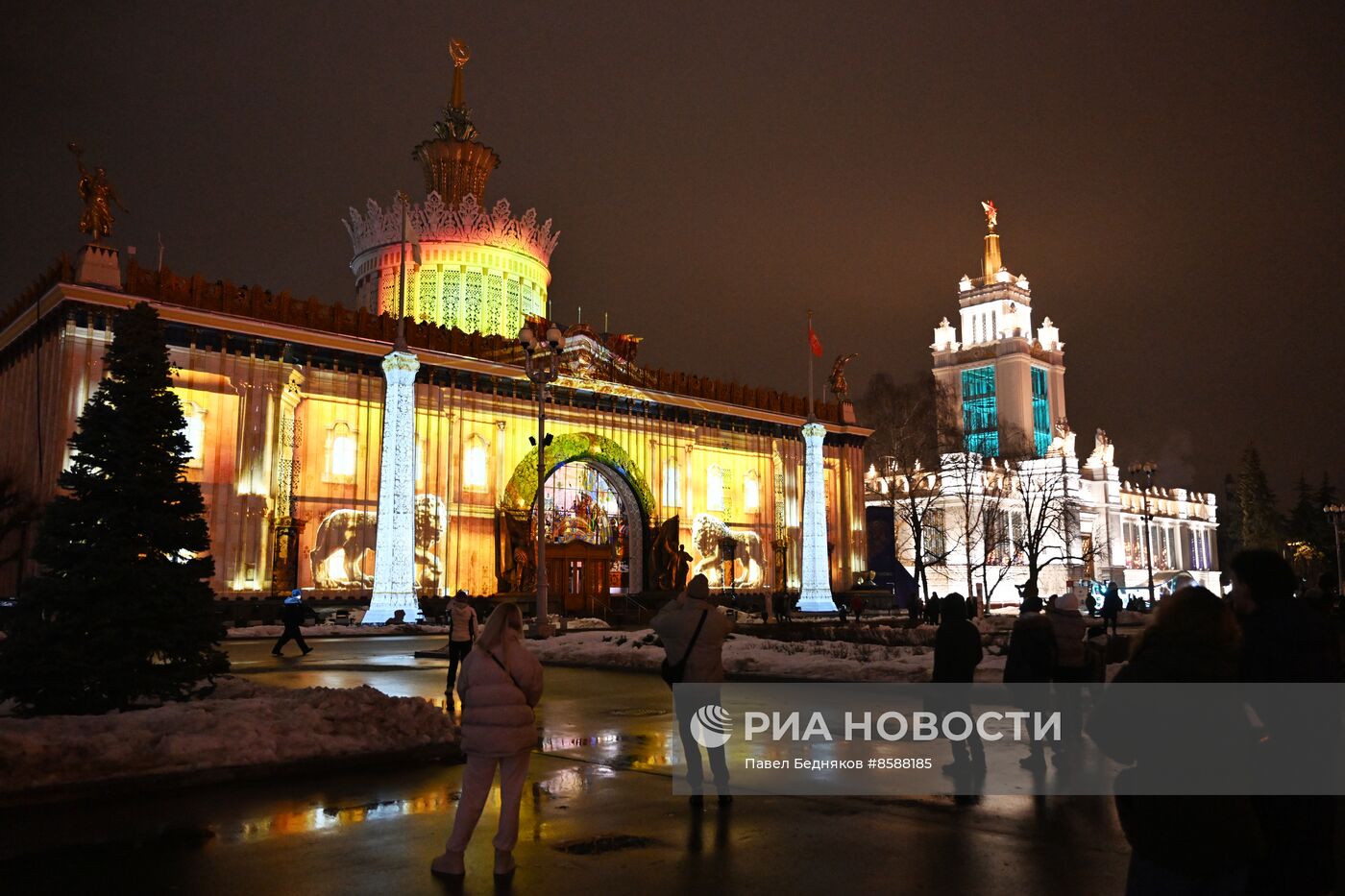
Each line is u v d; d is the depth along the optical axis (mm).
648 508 57250
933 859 7504
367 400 46062
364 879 7004
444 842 7988
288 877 7039
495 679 7320
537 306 68062
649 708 16281
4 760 9344
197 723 11125
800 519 65688
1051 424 148250
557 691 18734
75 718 11195
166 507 14719
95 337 38000
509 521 49875
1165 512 132625
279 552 41281
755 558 62469
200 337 41156
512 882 6945
